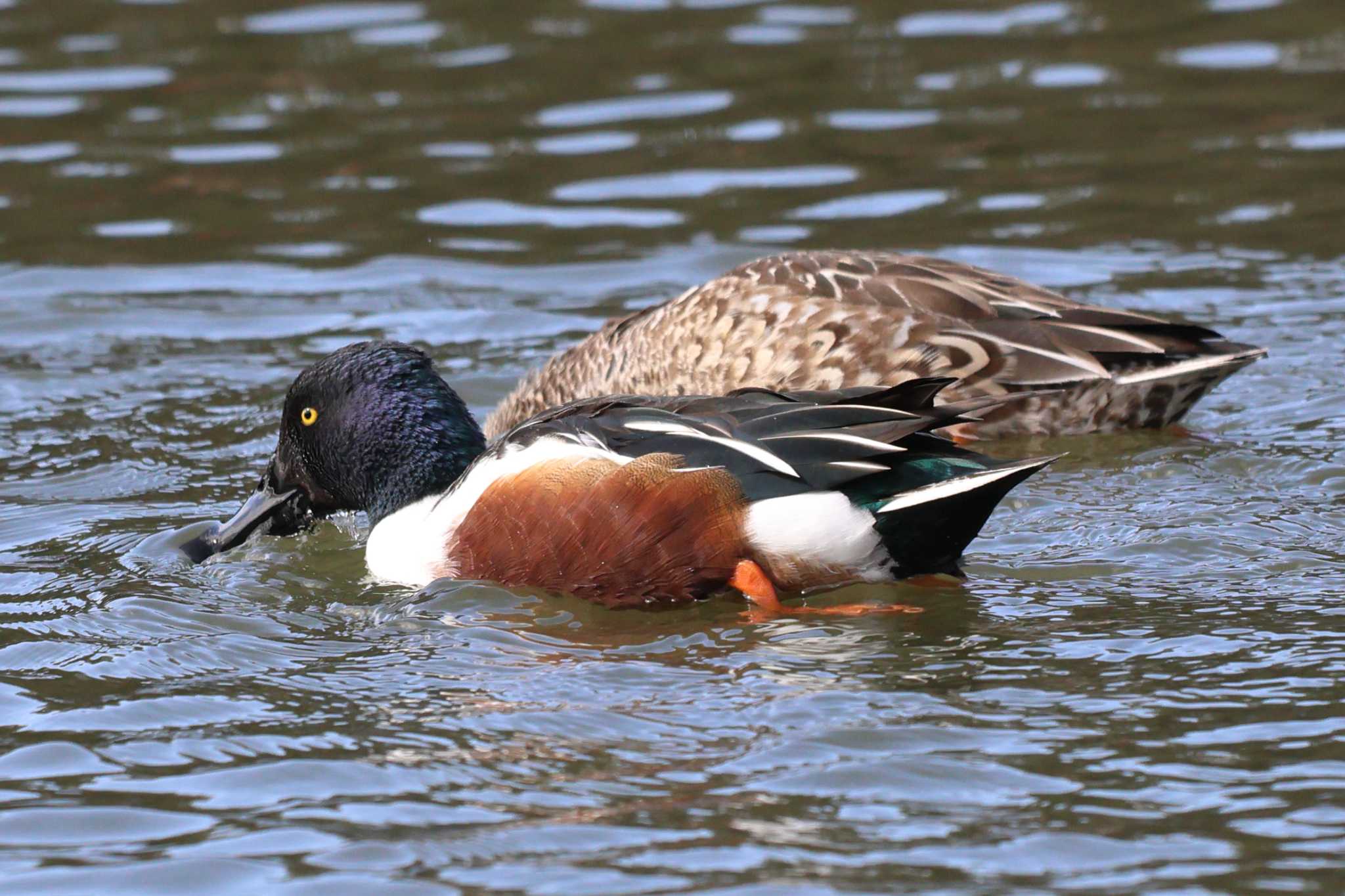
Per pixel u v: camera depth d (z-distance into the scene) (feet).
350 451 39.34
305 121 70.74
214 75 75.05
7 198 64.59
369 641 33.50
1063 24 78.95
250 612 35.68
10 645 34.01
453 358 53.47
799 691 29.86
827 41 77.82
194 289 58.29
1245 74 72.59
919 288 45.16
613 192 64.69
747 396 35.40
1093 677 29.81
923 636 32.19
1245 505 38.75
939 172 65.16
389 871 24.58
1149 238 59.26
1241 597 33.40
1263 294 54.49
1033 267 57.11
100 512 42.45
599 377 47.50
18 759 28.76
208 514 42.14
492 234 62.03
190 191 65.31
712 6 82.23
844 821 25.31
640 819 25.61
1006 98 71.20
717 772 26.96
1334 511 38.11
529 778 27.14
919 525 33.55
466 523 35.96
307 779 27.63
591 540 34.37
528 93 73.00
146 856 25.44
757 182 64.95
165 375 51.98
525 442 35.81
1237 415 45.78
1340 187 62.34
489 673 31.50
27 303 56.90
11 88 73.61
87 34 79.71
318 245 61.46
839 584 34.27
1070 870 23.72
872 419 33.60
